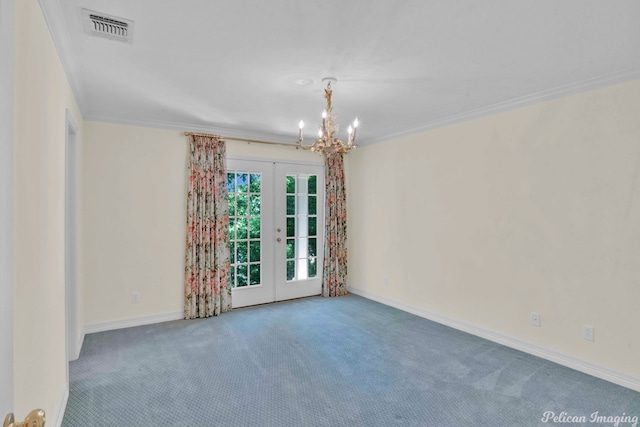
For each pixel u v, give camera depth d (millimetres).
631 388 2564
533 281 3154
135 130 3928
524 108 3205
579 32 2020
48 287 1816
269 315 4312
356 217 5328
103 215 3748
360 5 1762
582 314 2838
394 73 2617
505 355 3141
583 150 2820
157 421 2170
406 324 3975
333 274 5281
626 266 2605
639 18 1867
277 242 4977
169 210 4121
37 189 1580
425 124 4098
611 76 2611
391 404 2367
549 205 3039
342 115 3742
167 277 4109
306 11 1817
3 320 686
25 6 1363
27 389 1407
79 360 3020
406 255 4473
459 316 3812
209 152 4297
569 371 2836
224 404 2361
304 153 5172
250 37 2092
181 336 3588
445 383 2646
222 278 4402
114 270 3809
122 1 1722
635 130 2549
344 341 3467
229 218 4609
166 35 2062
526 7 1773
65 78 2400
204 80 2754
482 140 3570
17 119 1260
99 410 2277
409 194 4418
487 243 3529
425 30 2004
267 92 3027
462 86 2875
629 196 2584
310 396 2461
